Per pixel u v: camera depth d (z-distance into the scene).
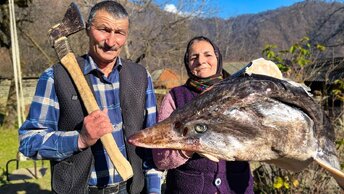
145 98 2.33
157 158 2.06
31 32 14.16
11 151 9.52
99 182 2.21
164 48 11.37
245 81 1.55
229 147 1.49
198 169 2.22
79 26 2.09
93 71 2.20
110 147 1.90
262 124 1.49
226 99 1.52
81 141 1.94
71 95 2.09
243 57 10.00
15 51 7.90
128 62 2.36
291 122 1.51
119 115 2.23
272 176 4.15
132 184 2.24
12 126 12.99
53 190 2.16
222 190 2.20
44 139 2.02
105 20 2.09
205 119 1.51
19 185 5.97
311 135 1.53
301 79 4.09
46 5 13.31
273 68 1.70
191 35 11.51
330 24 7.95
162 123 1.56
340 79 4.33
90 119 1.88
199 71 2.33
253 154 1.50
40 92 2.12
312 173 4.00
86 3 9.40
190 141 1.51
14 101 13.20
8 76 15.20
